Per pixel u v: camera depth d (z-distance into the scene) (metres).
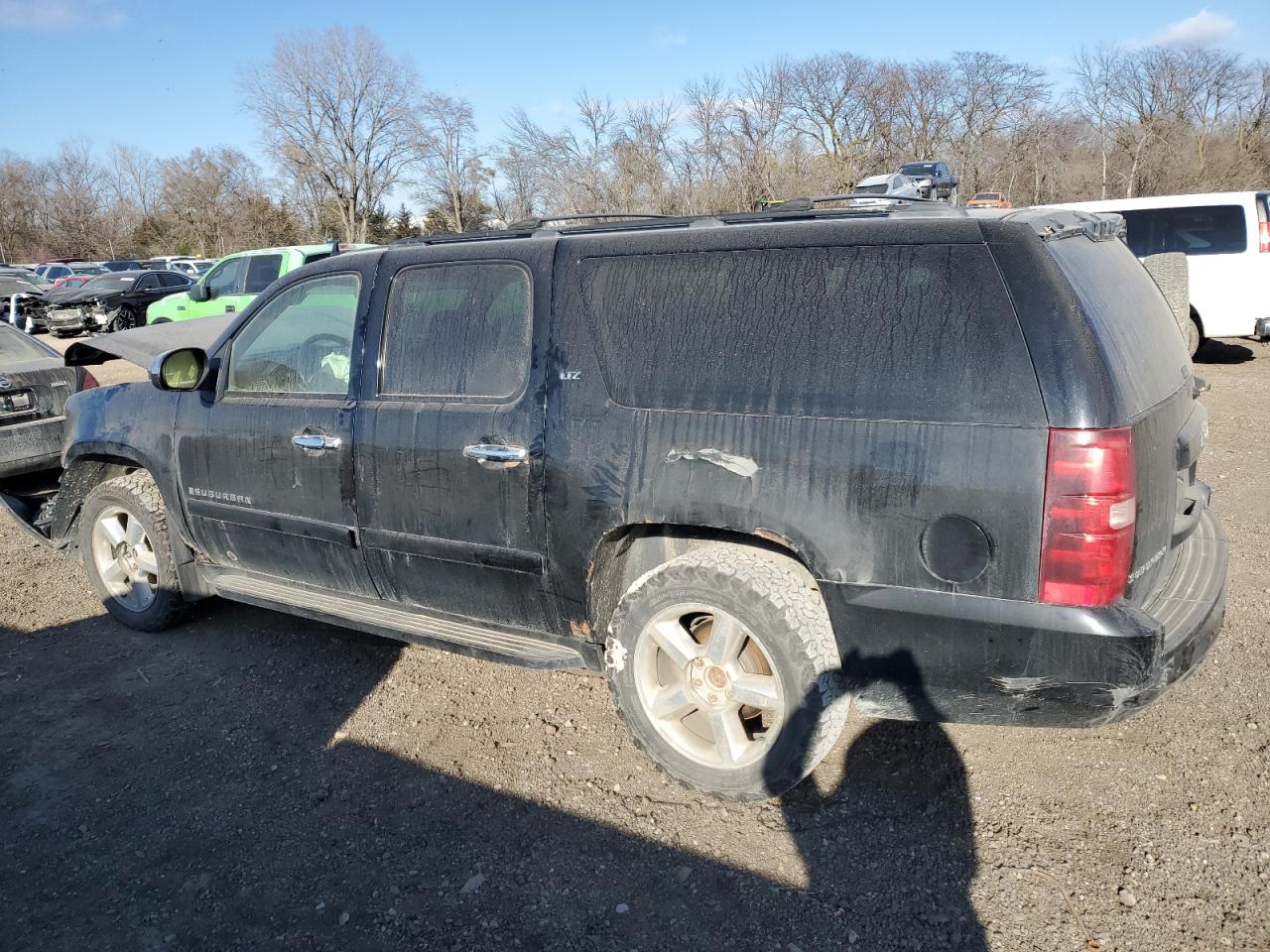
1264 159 41.75
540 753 3.38
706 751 3.02
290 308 3.93
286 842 2.94
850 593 2.63
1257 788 2.91
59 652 4.44
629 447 2.94
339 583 3.87
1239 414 8.33
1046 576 2.39
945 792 3.01
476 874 2.74
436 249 3.51
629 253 3.06
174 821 3.07
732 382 2.80
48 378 6.54
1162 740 3.20
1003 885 2.58
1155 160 41.53
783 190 34.75
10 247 69.06
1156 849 2.68
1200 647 2.56
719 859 2.76
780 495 2.69
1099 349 2.40
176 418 4.25
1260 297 10.52
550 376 3.12
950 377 2.50
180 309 15.41
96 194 73.38
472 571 3.37
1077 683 2.43
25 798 3.23
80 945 2.53
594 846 2.84
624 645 3.06
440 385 3.41
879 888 2.61
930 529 2.50
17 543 6.20
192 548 4.43
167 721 3.74
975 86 42.62
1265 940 2.33
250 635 4.56
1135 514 2.41
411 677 4.02
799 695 2.72
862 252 2.69
